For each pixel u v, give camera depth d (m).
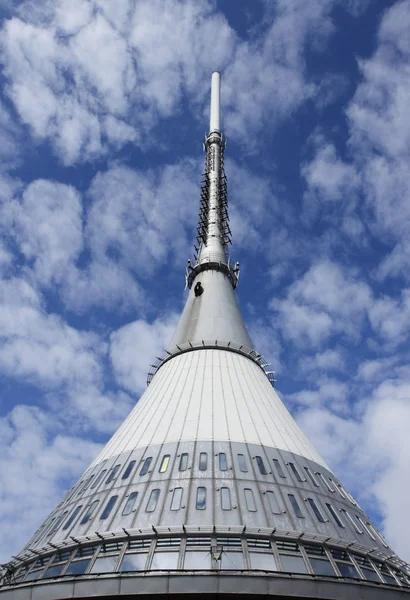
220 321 44.78
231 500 25.16
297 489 27.70
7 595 21.91
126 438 33.19
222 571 20.33
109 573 20.73
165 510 24.64
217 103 78.69
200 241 57.88
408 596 22.44
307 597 20.14
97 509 26.48
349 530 26.36
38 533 28.67
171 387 37.41
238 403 34.69
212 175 65.38
